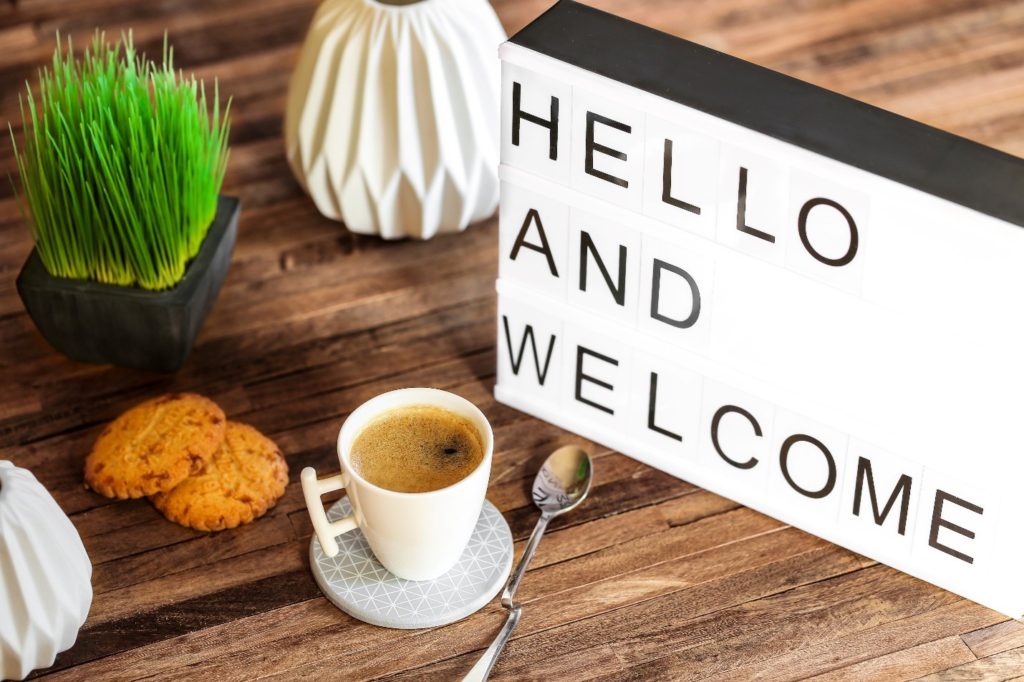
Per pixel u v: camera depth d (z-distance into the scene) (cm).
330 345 120
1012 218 97
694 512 112
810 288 103
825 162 100
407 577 107
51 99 113
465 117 121
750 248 104
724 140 102
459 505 103
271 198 129
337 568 108
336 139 121
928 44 142
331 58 121
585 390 114
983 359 101
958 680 104
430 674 104
